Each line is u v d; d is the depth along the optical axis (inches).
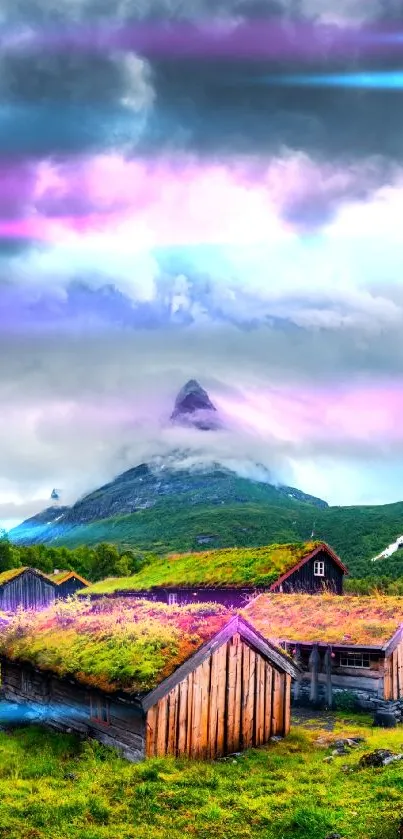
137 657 786.8
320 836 508.1
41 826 551.5
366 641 1182.3
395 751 791.1
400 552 3528.5
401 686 1206.9
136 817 570.9
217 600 1956.2
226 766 735.7
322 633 1254.3
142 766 691.4
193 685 781.9
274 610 1435.8
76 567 4539.9
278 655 876.6
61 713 905.5
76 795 614.2
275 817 561.3
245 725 836.0
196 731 779.4
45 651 935.7
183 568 2219.5
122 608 1027.9
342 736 937.5
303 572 1984.5
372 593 2354.8
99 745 792.3
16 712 1002.1
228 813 570.9
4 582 2967.5
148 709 730.2
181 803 599.2
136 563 4581.7
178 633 818.8
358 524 5172.2
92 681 797.9
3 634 1099.3
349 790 624.1
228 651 827.4
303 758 773.9
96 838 523.5
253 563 2009.1
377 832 498.3
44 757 757.9
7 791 629.0
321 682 1240.8
